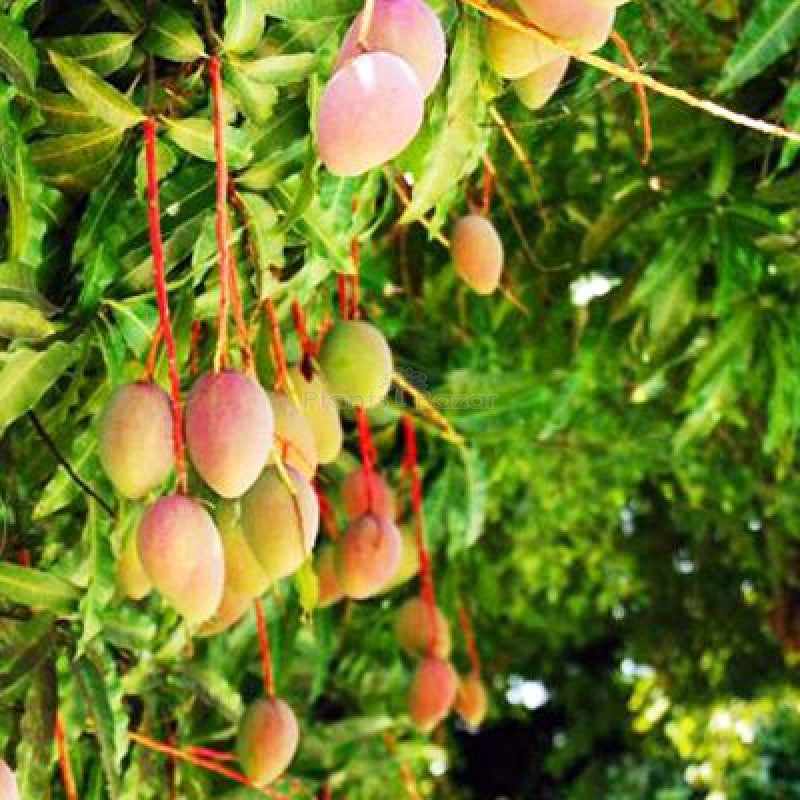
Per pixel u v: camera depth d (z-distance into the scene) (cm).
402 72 198
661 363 347
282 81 226
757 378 354
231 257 229
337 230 243
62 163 237
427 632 328
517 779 888
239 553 231
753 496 520
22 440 252
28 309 233
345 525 322
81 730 264
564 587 644
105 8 240
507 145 328
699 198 327
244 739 268
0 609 267
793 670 634
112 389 240
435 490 353
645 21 285
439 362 368
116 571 252
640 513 621
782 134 218
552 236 358
